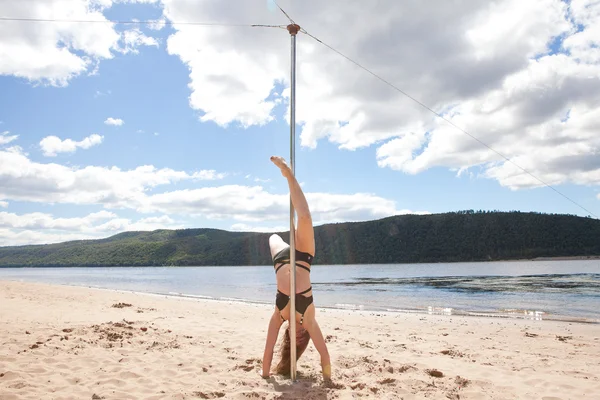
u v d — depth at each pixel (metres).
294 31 4.73
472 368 5.60
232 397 4.15
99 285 38.91
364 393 4.29
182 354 6.00
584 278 41.72
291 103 4.66
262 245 152.62
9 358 5.33
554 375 5.30
